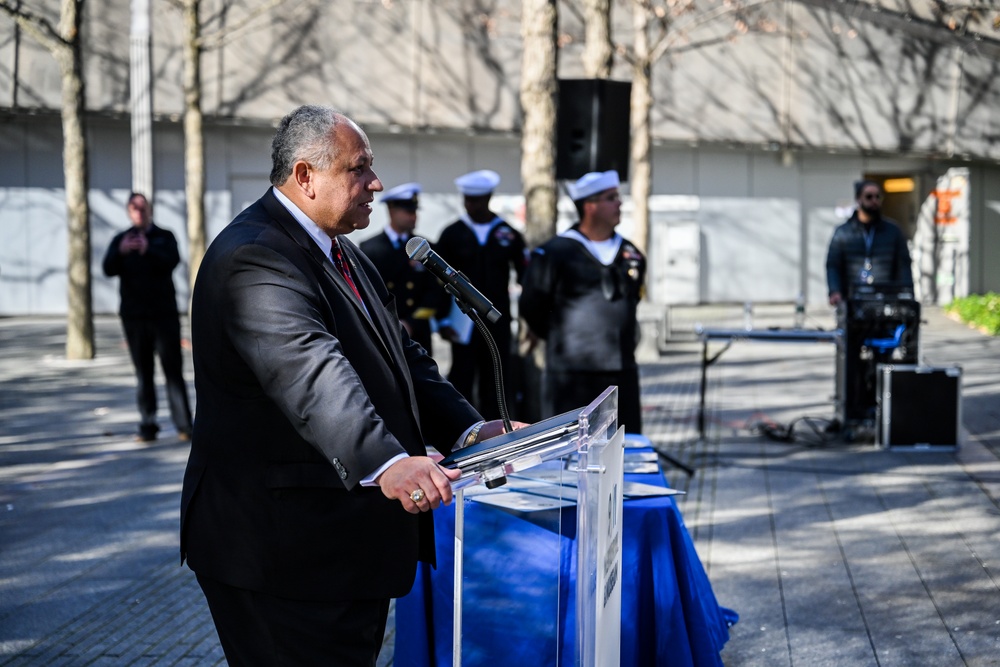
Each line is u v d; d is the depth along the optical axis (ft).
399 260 28.63
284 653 9.01
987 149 81.05
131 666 14.64
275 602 9.03
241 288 8.82
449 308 28.68
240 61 66.85
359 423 8.31
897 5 77.61
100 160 67.97
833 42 77.77
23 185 67.36
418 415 10.29
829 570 18.28
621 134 28.19
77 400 37.81
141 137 50.98
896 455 27.50
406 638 12.98
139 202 29.68
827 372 44.21
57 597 17.49
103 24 64.59
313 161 9.24
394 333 10.07
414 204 28.76
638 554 12.45
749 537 20.27
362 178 9.39
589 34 35.63
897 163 82.28
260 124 67.92
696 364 47.44
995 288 85.20
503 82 71.51
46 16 63.93
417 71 70.13
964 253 82.64
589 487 9.05
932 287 83.87
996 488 23.77
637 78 55.47
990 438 29.60
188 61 53.16
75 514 22.76
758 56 76.43
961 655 14.56
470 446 9.63
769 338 29.76
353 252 10.32
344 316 9.31
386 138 72.28
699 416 30.32
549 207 28.96
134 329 29.89
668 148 77.77
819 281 81.20
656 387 40.45
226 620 9.29
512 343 30.86
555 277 20.04
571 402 20.07
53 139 67.36
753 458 27.35
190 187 53.93
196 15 53.01
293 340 8.56
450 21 70.38
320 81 68.44
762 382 41.52
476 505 11.76
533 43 28.78
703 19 63.72
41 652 15.12
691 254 77.61
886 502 22.67
